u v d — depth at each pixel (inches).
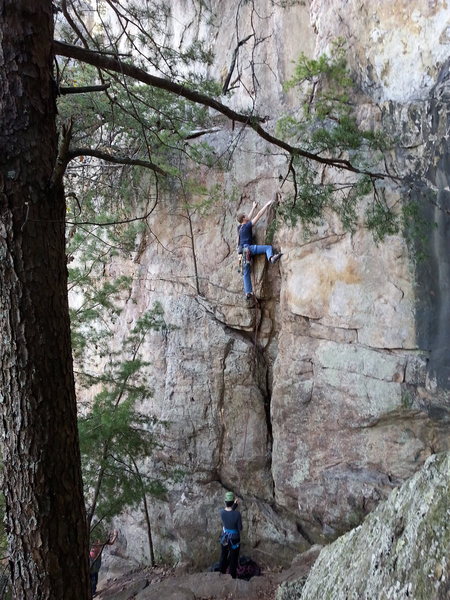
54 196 123.8
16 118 117.3
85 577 127.0
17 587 123.2
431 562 76.2
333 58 320.2
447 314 280.2
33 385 119.0
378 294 308.8
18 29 117.3
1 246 118.0
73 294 469.1
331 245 328.2
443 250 277.0
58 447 122.3
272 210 368.8
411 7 285.7
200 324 407.8
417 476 94.7
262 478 386.3
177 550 397.4
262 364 395.2
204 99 194.5
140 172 383.9
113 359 441.4
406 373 301.3
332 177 319.0
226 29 394.6
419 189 283.7
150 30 277.4
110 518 384.8
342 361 328.5
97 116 323.3
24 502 119.9
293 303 350.3
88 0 364.2
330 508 329.7
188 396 409.1
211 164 330.0
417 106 282.5
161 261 428.5
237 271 392.8
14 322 118.3
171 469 410.0
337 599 95.7
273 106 367.6
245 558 354.6
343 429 328.5
